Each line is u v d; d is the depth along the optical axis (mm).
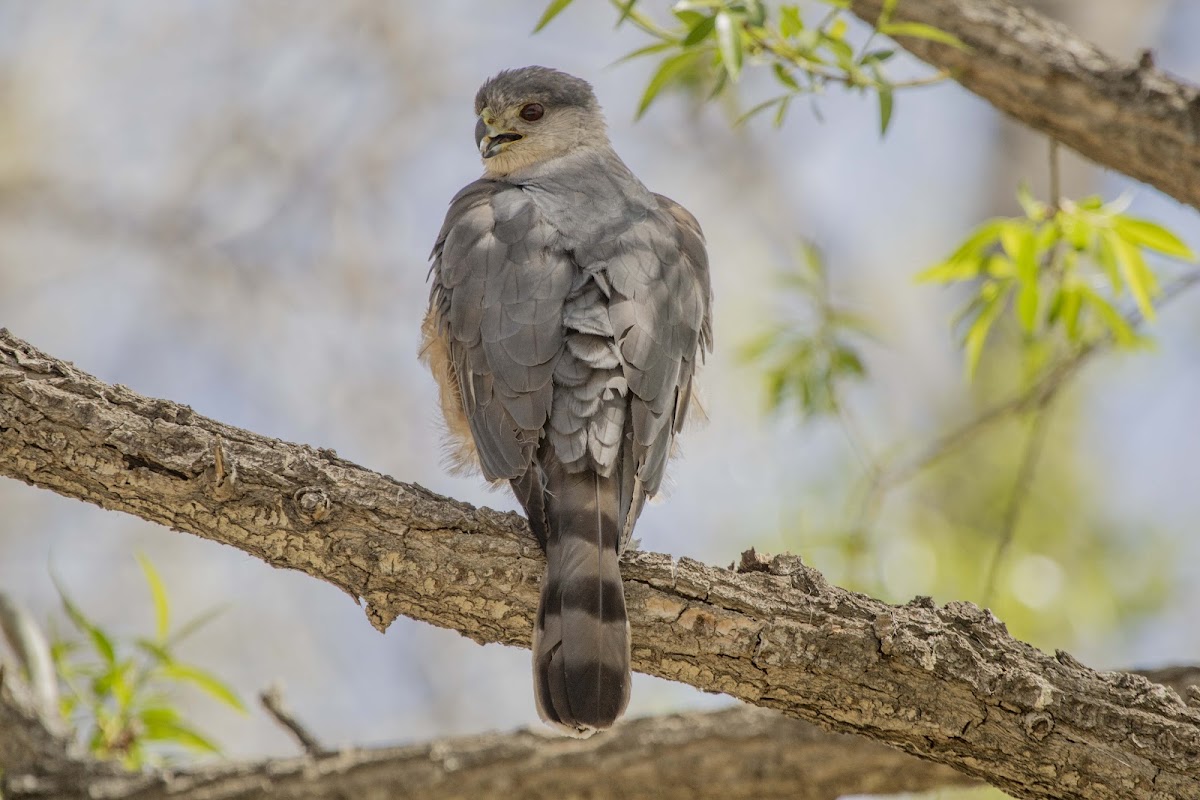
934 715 7340
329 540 7461
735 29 8836
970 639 7379
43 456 7371
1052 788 7402
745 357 12633
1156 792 7219
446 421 9727
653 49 9812
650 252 9109
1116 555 16969
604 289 8680
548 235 9055
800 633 7312
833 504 14391
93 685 10117
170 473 7367
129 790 9719
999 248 14609
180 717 10406
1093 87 9680
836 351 12414
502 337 8562
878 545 13852
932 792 10211
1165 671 9477
